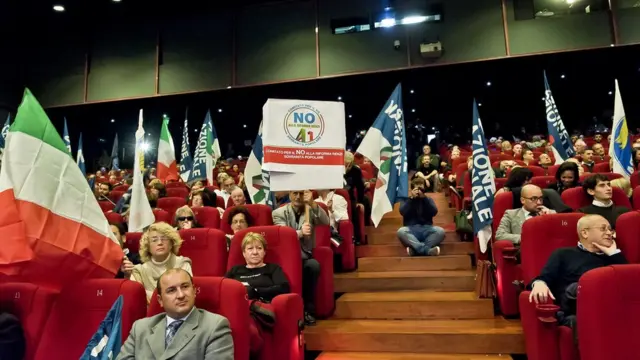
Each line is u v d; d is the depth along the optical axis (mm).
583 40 10281
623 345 2041
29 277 2297
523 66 11422
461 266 4723
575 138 11859
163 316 2361
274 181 3432
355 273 4770
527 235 3188
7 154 2303
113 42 12734
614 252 2807
